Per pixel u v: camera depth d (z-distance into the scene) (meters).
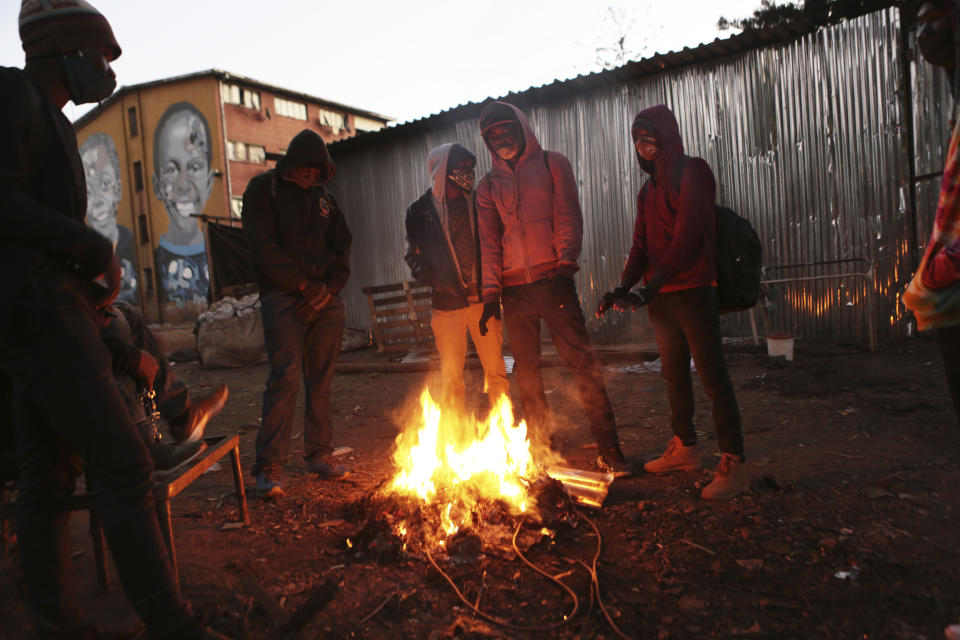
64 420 1.64
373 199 11.44
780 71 8.01
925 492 2.80
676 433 3.38
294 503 3.20
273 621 1.99
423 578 2.27
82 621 1.83
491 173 3.60
